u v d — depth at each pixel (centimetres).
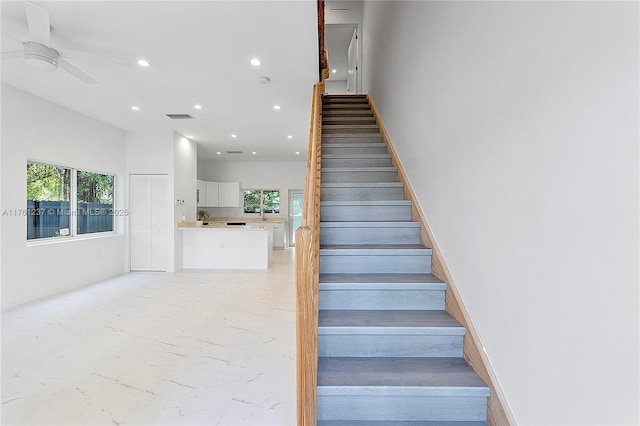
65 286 455
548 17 104
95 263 515
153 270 598
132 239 597
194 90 390
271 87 382
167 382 216
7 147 366
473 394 141
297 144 720
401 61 313
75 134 472
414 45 268
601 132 85
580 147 92
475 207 158
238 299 418
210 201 934
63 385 211
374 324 172
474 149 159
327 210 270
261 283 510
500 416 133
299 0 220
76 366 236
